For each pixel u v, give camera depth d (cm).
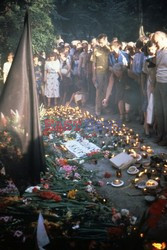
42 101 1163
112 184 514
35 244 322
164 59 627
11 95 368
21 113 369
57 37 1415
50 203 425
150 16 1911
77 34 2064
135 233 322
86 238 351
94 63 919
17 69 368
